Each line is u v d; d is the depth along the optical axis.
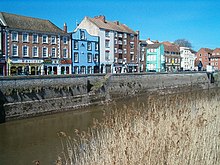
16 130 17.53
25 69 34.09
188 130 7.78
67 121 20.31
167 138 7.07
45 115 23.03
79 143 10.31
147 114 9.81
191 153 6.79
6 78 20.66
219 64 88.25
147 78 39.16
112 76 32.47
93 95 28.91
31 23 35.88
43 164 10.89
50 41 37.09
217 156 7.65
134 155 6.41
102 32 45.28
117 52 48.47
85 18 46.06
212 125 9.31
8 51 32.25
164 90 42.19
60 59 38.25
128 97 34.53
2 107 20.09
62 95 25.44
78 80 27.45
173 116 9.46
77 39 40.81
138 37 53.47
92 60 43.47
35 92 22.94
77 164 8.43
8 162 11.35
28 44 34.50
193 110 11.42
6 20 32.84
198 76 51.88
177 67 70.25
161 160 6.30
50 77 24.45
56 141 14.40
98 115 22.52
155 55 62.19
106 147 7.46
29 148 13.34
